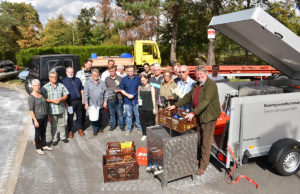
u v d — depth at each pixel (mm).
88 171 3965
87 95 5273
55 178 3750
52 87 4711
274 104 3457
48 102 4730
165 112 3744
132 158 3891
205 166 3705
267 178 3627
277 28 3105
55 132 5000
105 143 5137
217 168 3971
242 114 3283
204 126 3570
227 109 4383
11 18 38781
